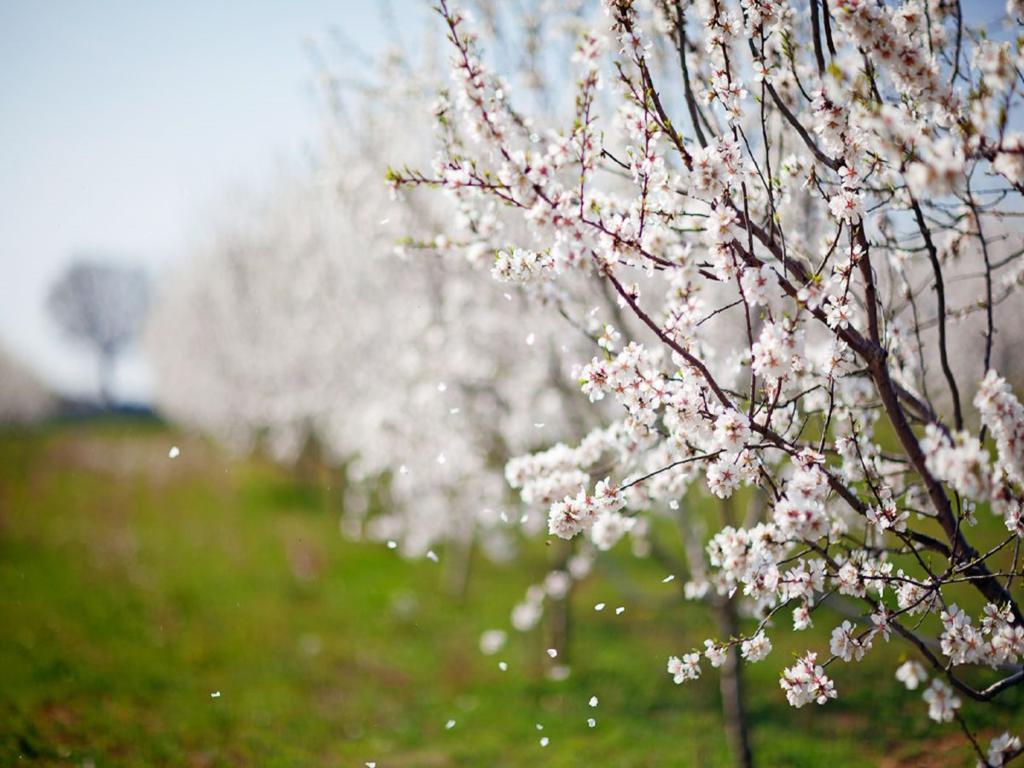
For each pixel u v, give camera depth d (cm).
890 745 618
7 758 602
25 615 991
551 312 618
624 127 320
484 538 1061
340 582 1256
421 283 831
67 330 5822
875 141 235
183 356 3325
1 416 3672
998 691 263
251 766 647
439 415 842
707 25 283
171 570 1280
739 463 265
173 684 824
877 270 371
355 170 729
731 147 276
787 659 797
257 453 2562
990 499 216
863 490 321
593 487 382
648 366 279
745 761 527
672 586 917
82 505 1845
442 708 806
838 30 312
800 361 269
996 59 226
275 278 1772
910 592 283
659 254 286
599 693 800
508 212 569
